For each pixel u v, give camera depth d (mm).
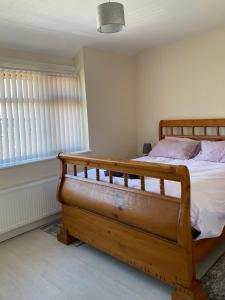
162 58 4168
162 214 1809
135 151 4684
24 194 3041
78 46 3656
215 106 3682
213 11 2928
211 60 3641
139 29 3365
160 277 1916
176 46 3975
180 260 1764
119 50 4129
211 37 3596
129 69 4465
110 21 1970
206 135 3779
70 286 2107
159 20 3100
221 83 3588
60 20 2881
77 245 2773
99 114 3994
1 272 2336
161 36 3705
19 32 2984
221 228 2078
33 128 3322
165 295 1946
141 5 2674
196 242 1857
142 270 2059
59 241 2873
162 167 1762
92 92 3871
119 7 1990
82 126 3916
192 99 3906
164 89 4211
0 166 2967
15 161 3152
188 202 1691
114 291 2021
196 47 3764
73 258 2518
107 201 2207
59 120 3609
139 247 2027
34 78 3328
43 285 2135
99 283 2127
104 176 2553
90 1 2492
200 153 3518
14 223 2955
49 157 3443
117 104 4281
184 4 2709
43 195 3240
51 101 3516
